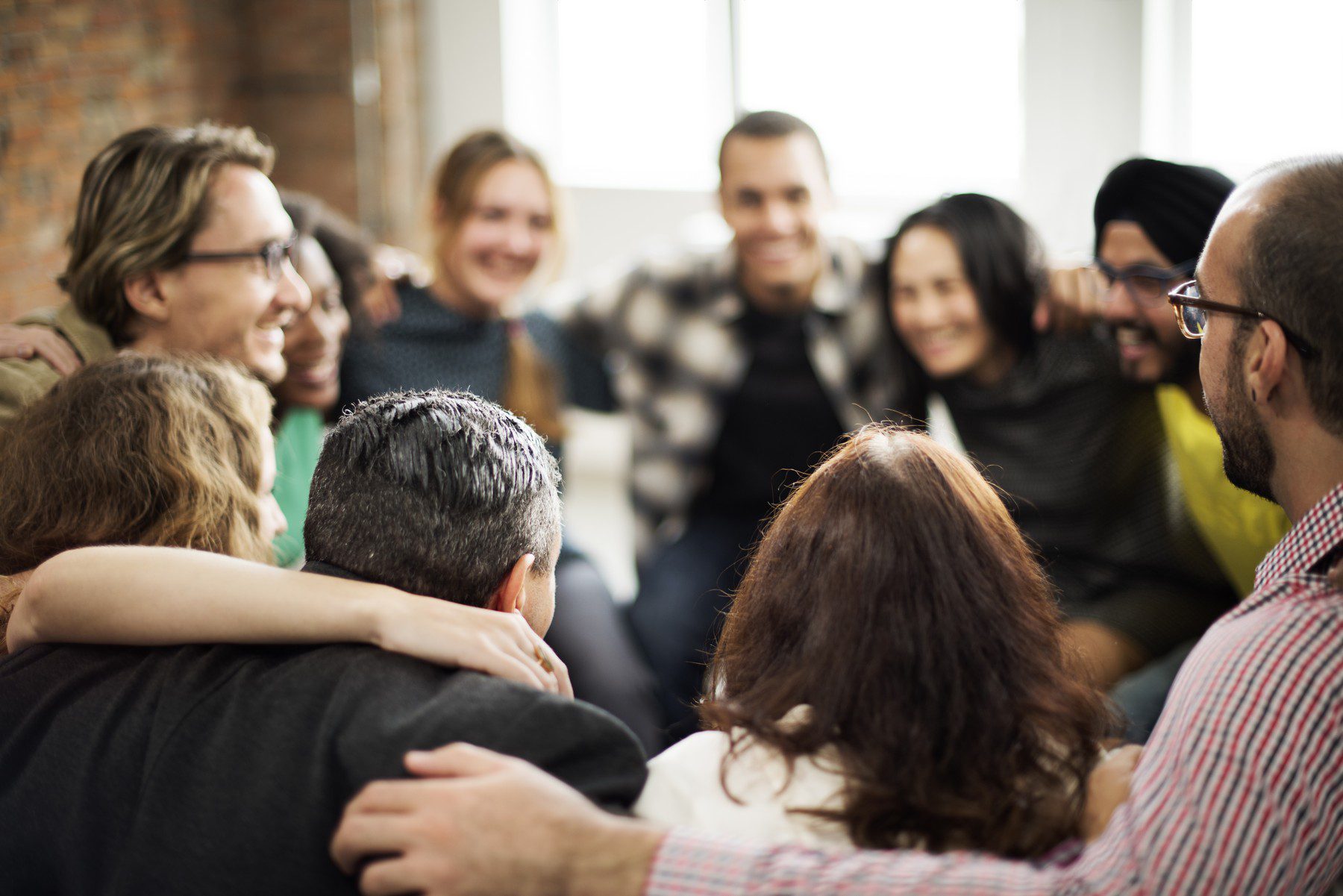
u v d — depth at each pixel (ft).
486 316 9.39
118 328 6.49
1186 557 7.60
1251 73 12.48
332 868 3.34
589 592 8.49
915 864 3.11
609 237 15.94
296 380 7.80
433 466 3.86
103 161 6.39
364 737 3.39
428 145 16.49
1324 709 3.16
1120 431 7.68
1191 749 3.19
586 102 16.11
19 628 3.98
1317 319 3.49
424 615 3.63
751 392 9.28
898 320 8.10
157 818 3.41
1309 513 3.52
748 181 8.73
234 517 4.60
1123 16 12.85
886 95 14.55
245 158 6.57
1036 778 3.46
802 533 3.77
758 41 14.90
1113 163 13.24
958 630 3.51
